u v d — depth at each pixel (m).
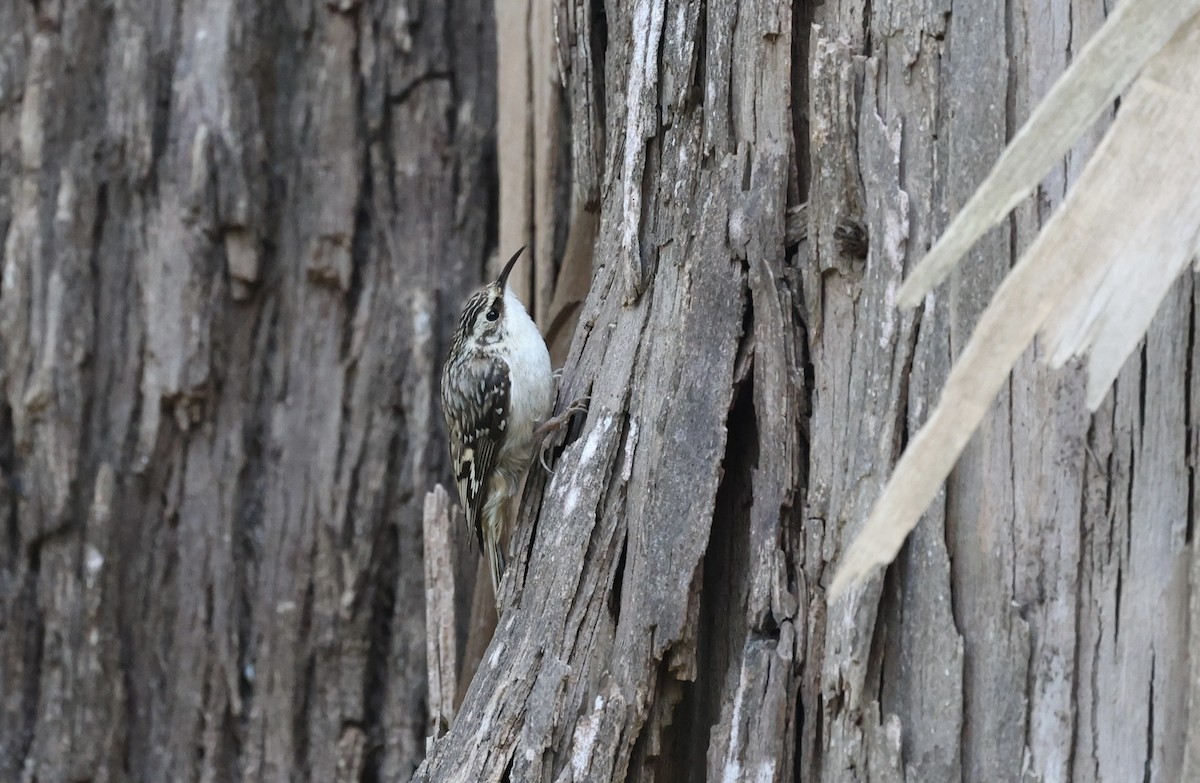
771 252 5.50
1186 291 4.52
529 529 6.34
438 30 9.60
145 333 9.04
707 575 5.59
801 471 5.31
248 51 9.25
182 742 8.77
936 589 4.77
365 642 8.91
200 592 8.91
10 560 8.95
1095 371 3.49
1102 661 4.53
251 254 9.12
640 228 6.14
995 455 4.75
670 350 5.69
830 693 4.93
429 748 5.89
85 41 9.31
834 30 5.46
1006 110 4.94
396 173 9.47
